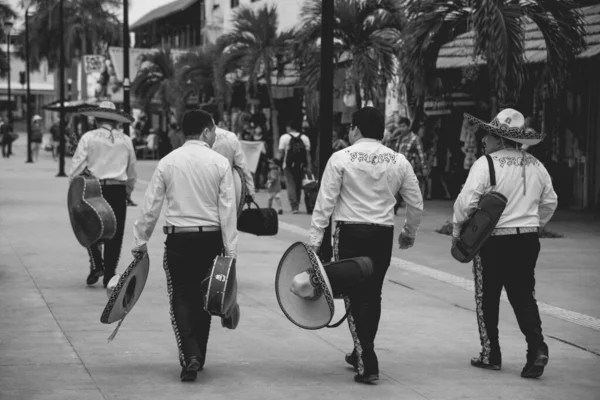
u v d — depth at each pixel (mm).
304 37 26891
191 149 8047
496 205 8109
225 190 7953
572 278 13938
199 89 41688
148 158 58656
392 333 10023
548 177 8484
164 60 55219
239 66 35000
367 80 25594
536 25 21859
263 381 7922
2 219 21359
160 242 17422
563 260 15734
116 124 12758
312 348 9203
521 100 25016
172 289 8055
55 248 16375
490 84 20531
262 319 10516
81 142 12281
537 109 25062
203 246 7980
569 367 8695
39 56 89688
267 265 14750
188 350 7777
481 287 8453
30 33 88438
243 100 40281
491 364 8508
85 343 9164
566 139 25422
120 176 12359
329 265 7613
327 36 13859
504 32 18500
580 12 22391
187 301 7957
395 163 7973
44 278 13164
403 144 24203
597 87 24453
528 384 8039
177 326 7852
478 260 8438
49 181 36375
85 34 85625
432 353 9133
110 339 7973
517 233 8273
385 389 7766
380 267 7973
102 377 7906
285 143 24219
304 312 7715
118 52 62781
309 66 27016
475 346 9469
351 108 31859
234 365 8469
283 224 21531
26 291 12094
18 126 131250
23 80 70062
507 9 18750
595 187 24906
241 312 10883
